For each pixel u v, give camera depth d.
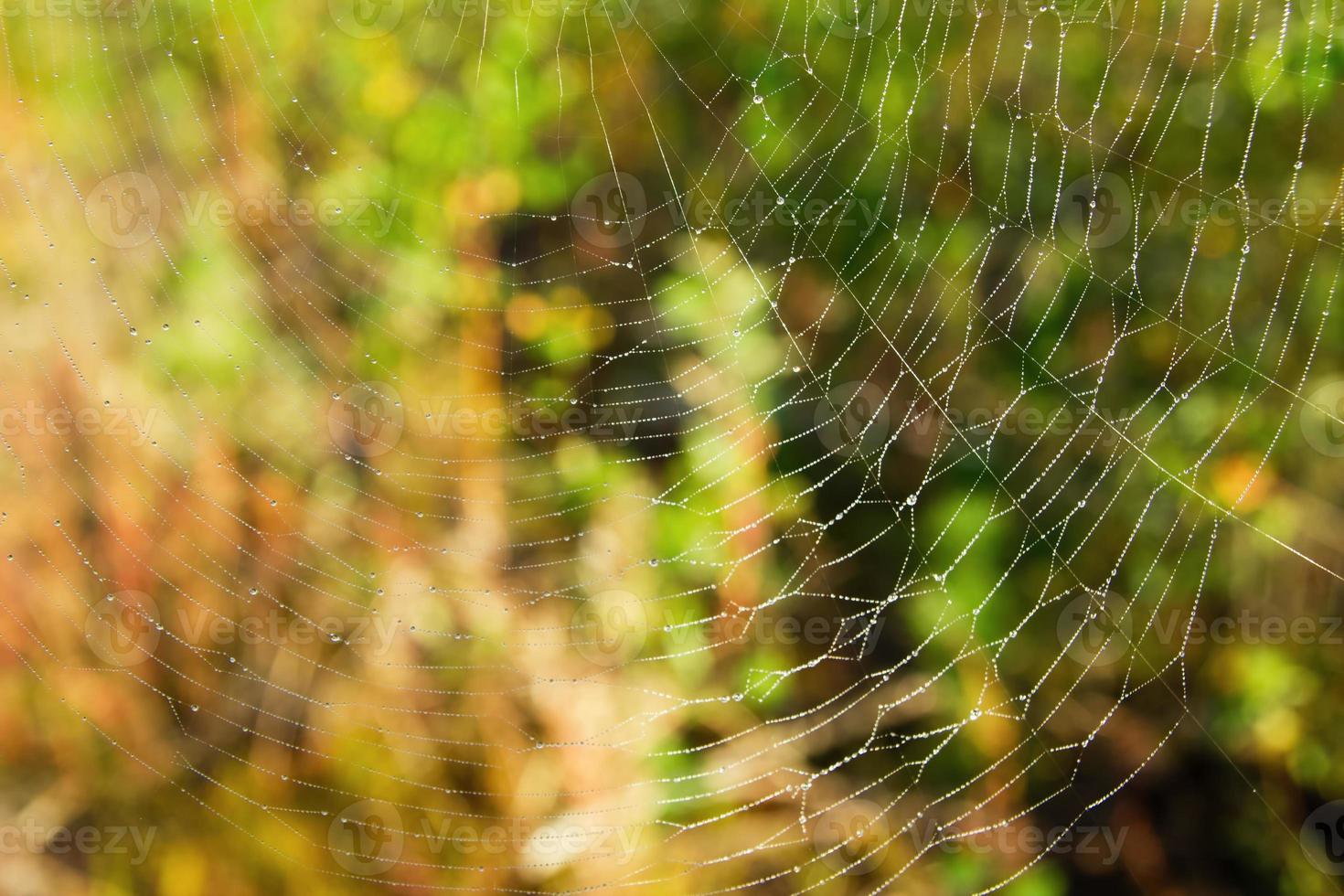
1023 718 0.59
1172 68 0.58
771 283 0.61
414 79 0.61
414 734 0.58
